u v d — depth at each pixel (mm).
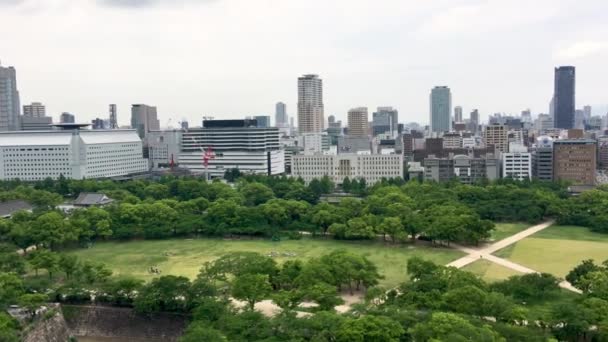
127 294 169500
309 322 129625
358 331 120938
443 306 141625
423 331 119500
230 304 155000
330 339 126062
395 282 190750
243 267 177875
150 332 160750
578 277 171000
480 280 159250
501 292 154750
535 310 144750
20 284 168125
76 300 172875
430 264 177500
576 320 130875
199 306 151500
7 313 146125
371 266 186375
